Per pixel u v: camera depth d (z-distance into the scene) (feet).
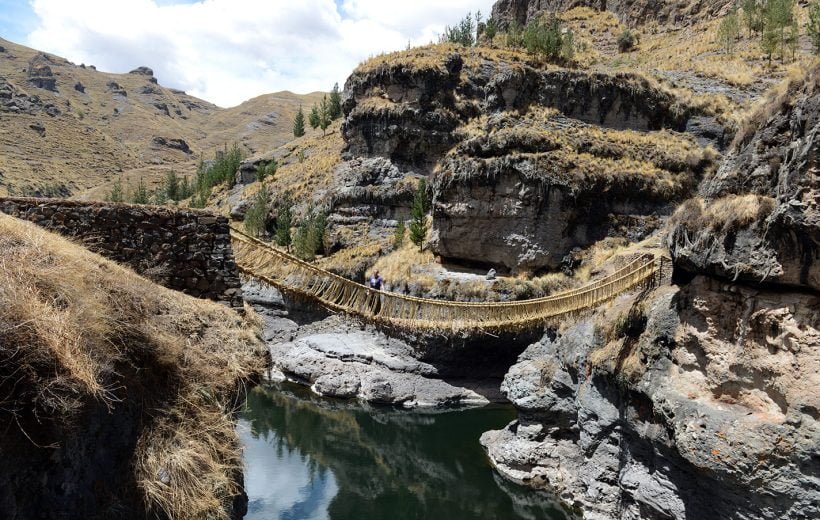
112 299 27.94
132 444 25.12
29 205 36.11
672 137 164.14
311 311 172.65
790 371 54.29
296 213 227.61
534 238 144.66
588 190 142.92
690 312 65.67
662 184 146.30
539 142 148.87
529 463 97.60
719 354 61.41
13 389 19.43
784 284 55.26
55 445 20.03
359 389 142.72
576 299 87.71
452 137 207.72
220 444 29.58
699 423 60.39
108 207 38.04
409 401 138.00
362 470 106.22
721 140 159.84
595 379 84.07
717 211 62.39
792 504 52.85
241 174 299.17
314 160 265.13
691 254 64.85
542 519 88.89
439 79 211.82
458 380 143.74
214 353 33.50
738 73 183.62
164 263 39.01
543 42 228.84
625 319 78.07
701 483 63.31
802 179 51.67
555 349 100.78
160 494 24.62
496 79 177.17
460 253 155.63
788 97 59.00
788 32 196.34
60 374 20.90
